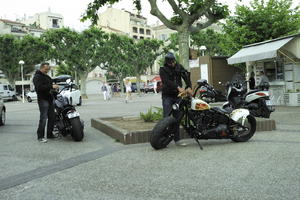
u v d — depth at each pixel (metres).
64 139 7.55
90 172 4.66
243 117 6.33
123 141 6.68
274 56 13.13
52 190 3.93
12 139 7.82
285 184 3.86
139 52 51.78
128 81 28.09
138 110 15.82
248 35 19.47
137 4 10.41
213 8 9.46
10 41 43.22
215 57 20.92
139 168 4.77
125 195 3.68
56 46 40.25
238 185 3.88
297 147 5.77
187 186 3.91
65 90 7.50
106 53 42.50
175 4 8.87
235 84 7.87
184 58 8.97
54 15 88.88
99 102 26.77
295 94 14.36
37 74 7.18
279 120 9.64
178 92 6.31
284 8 19.25
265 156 5.20
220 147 6.03
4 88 38.97
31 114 15.66
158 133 5.83
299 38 13.59
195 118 6.01
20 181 4.32
